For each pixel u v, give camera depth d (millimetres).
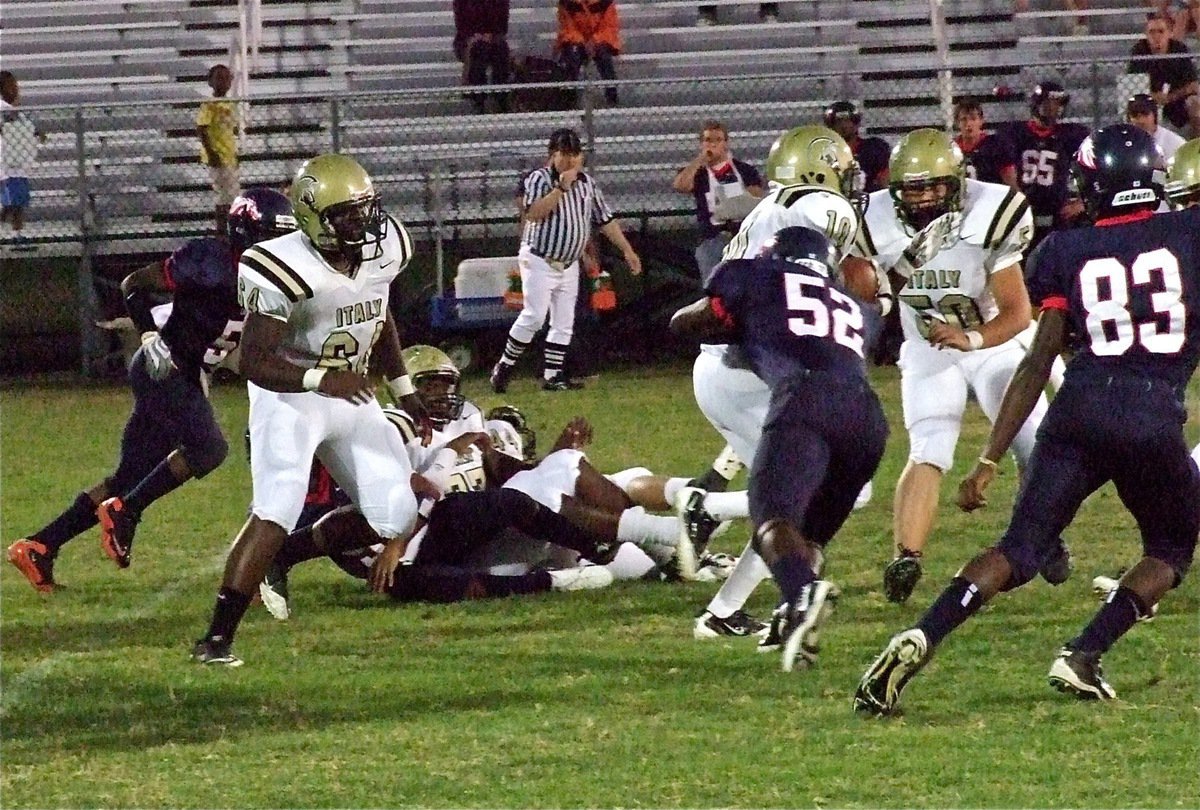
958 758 10336
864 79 39594
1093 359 11266
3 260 36125
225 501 21281
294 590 16203
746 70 41156
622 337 34562
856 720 11180
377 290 13570
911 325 15258
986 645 13102
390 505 13984
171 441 16328
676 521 15656
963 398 15211
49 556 16281
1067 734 10750
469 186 37594
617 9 42312
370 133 39031
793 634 10789
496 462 16594
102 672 13211
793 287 12141
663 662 12945
